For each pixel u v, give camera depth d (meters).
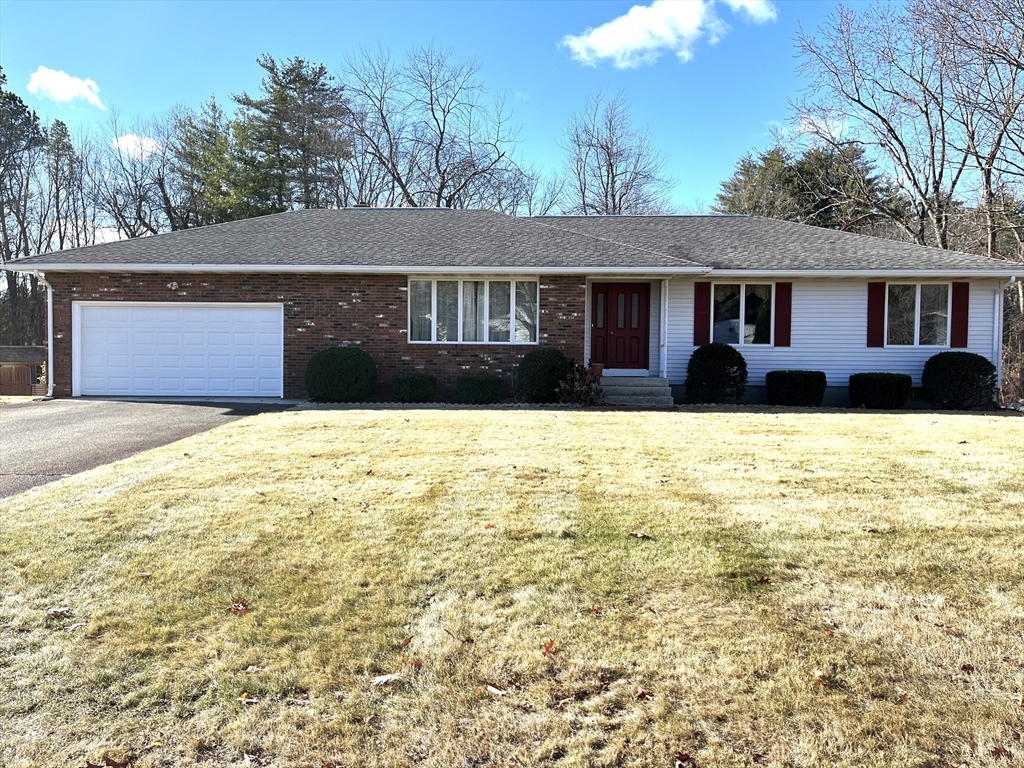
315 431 8.88
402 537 4.55
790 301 14.66
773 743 2.45
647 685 2.81
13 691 2.80
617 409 12.27
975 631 3.21
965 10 20.53
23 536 4.55
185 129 34.41
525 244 14.76
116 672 2.94
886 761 2.35
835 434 8.83
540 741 2.49
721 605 3.51
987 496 5.45
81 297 13.95
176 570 4.00
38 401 13.16
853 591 3.66
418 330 14.20
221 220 32.16
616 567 4.00
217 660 3.04
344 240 15.09
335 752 2.45
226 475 6.27
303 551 4.30
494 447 7.70
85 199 35.53
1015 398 21.59
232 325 14.14
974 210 22.64
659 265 13.37
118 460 7.24
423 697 2.76
